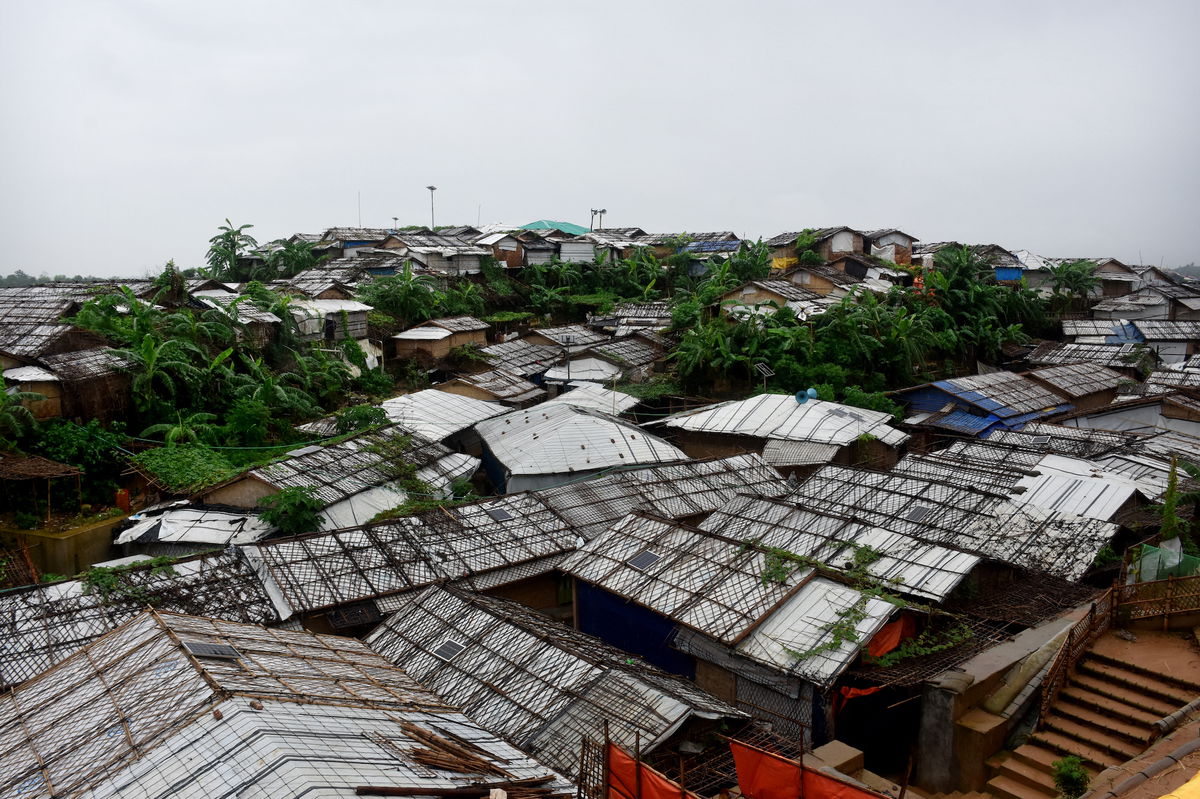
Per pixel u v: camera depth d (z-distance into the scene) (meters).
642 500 28.20
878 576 19.45
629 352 51.62
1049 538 22.00
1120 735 13.79
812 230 81.94
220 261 65.44
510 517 25.56
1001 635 17.97
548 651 16.92
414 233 80.69
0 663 16.80
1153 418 37.06
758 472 32.22
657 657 19.55
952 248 76.38
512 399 44.41
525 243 75.38
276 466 28.02
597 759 11.55
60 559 25.06
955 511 23.64
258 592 20.72
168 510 27.03
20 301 37.84
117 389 31.91
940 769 15.14
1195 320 65.25
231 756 10.05
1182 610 16.09
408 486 30.03
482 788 10.57
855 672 16.50
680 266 73.88
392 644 18.64
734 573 19.64
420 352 51.72
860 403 42.72
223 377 36.91
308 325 46.41
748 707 17.44
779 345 48.41
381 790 9.64
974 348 56.38
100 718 11.80
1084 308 68.88
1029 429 34.06
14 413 27.39
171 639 13.55
